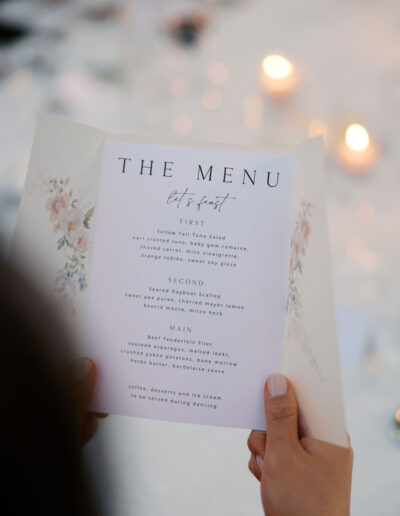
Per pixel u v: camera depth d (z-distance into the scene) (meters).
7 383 0.24
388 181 1.76
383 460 1.17
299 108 1.95
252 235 0.68
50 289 0.66
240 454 1.20
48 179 0.66
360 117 1.92
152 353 0.69
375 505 1.10
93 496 0.30
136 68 2.16
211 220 0.69
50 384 0.25
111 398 0.69
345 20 2.31
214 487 1.14
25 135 1.88
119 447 1.18
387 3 2.36
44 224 0.66
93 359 0.69
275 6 2.40
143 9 2.36
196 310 0.69
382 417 1.24
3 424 0.25
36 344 0.25
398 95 2.01
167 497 1.12
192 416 0.69
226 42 2.28
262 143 1.84
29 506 0.26
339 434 0.59
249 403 0.69
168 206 0.69
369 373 1.31
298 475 0.63
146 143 0.69
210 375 0.69
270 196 0.68
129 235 0.69
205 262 0.69
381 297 1.44
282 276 0.68
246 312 0.69
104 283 0.69
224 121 1.96
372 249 1.59
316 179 0.60
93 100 2.02
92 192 0.69
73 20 2.31
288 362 0.68
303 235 0.64
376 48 2.21
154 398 0.69
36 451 0.26
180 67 2.18
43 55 2.16
